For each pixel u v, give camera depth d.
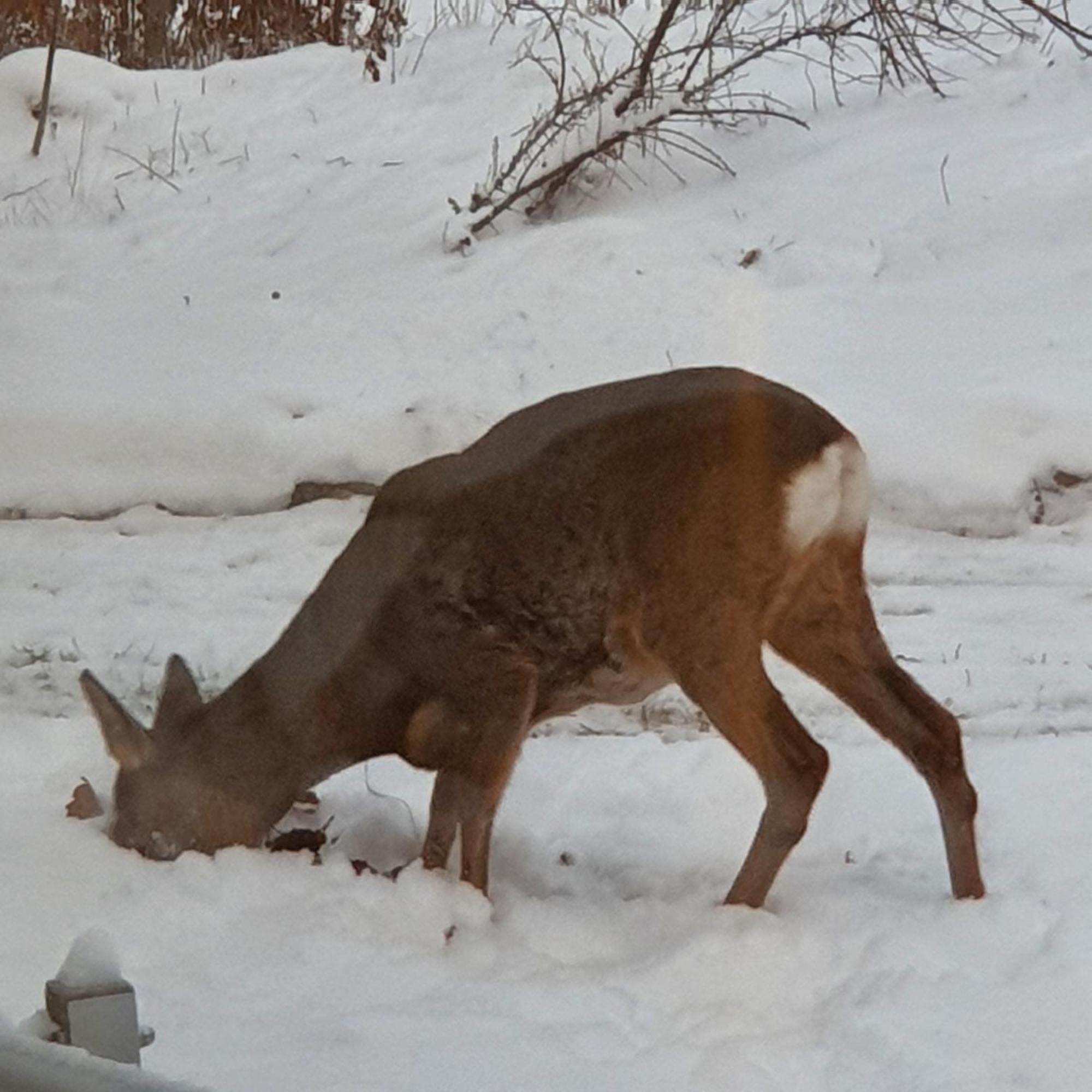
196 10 15.84
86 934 3.54
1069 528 9.83
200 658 7.54
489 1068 4.09
